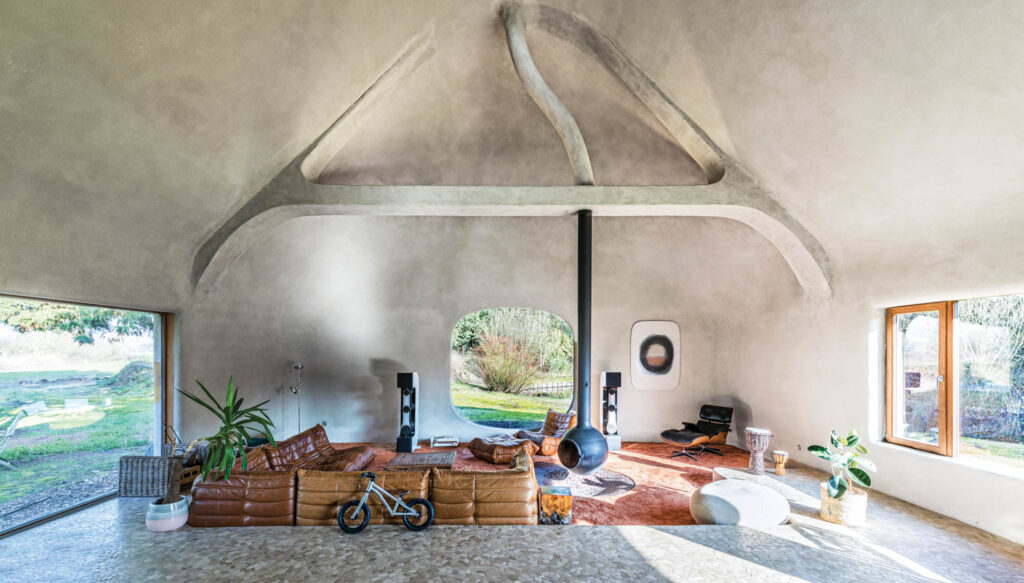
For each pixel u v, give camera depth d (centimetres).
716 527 468
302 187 631
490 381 1434
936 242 517
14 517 511
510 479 471
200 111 471
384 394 939
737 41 490
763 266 797
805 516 505
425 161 787
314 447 720
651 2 514
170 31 386
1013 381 473
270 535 435
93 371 676
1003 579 377
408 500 455
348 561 388
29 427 612
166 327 661
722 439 921
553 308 957
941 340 540
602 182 804
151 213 544
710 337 967
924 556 414
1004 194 434
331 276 898
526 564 387
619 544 427
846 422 649
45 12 323
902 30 388
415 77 639
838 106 478
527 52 598
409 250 926
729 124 579
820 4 413
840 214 588
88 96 390
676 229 872
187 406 673
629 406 966
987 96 383
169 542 424
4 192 405
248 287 787
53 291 485
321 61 508
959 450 522
